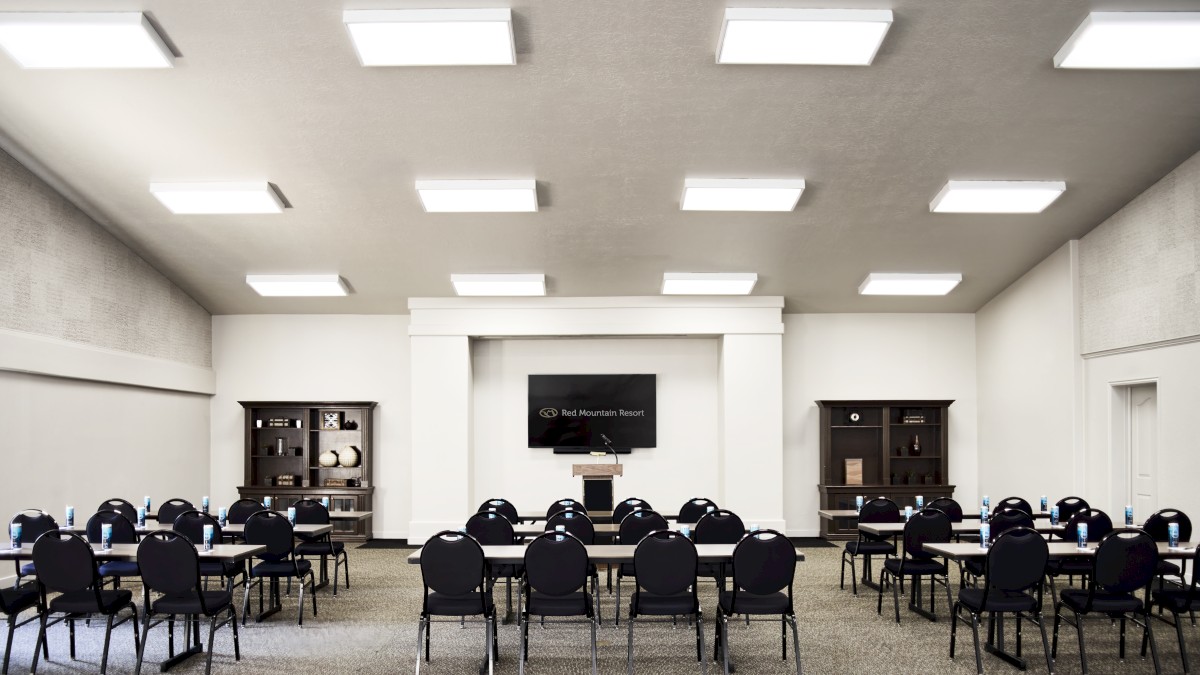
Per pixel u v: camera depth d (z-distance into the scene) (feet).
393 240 30.55
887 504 26.35
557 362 38.47
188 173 25.54
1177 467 25.43
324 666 18.28
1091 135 23.29
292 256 32.07
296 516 26.43
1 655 19.03
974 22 18.49
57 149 24.35
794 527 38.17
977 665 17.54
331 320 38.96
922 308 38.27
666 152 24.08
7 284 24.71
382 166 24.97
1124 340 27.81
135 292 31.96
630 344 38.55
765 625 21.74
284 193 26.84
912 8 17.97
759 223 29.09
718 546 19.49
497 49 18.57
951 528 22.57
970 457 38.45
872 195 26.89
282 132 23.17
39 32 17.95
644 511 22.07
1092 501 29.86
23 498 25.45
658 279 34.45
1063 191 26.05
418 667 17.48
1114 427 28.81
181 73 20.57
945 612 23.06
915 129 22.90
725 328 36.50
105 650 17.56
